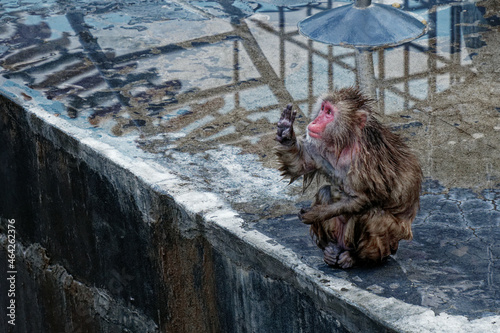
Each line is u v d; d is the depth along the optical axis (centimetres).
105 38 782
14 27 823
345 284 388
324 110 374
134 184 527
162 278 534
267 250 429
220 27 795
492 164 517
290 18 810
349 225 388
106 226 581
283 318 436
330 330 397
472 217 458
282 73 683
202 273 498
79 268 649
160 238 521
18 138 665
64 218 643
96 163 563
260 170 531
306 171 389
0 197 742
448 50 704
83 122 610
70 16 848
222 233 462
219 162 543
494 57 682
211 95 650
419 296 374
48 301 717
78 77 699
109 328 626
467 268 402
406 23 534
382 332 357
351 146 368
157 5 873
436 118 586
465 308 362
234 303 479
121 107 636
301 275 405
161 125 602
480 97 613
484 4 805
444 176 507
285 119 369
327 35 530
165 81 682
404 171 375
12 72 716
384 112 598
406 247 427
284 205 485
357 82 652
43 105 643
